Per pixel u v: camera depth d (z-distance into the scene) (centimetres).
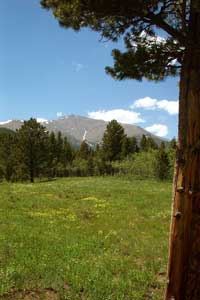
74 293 1150
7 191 4209
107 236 1986
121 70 1016
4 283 1198
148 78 1042
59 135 16288
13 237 1848
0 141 9050
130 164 8762
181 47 941
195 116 879
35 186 5175
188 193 871
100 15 955
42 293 1163
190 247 870
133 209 3102
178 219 873
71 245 1730
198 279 869
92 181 6762
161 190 4675
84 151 13675
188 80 893
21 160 7900
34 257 1496
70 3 940
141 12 930
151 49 961
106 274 1327
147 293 1212
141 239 1989
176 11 976
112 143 10662
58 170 10100
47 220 2445
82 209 3041
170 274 877
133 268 1441
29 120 8006
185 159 877
